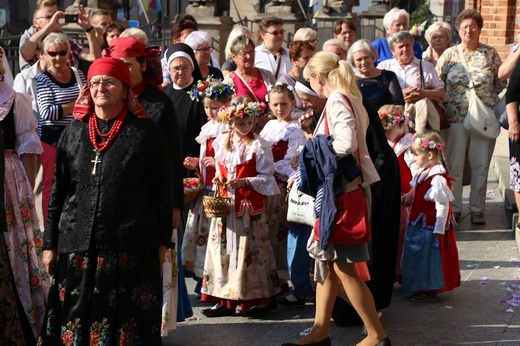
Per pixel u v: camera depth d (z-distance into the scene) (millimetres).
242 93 10688
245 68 10844
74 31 17875
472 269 10102
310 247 7426
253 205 8469
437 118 11734
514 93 10516
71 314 6703
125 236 6598
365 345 7422
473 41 12477
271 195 8523
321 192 7262
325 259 7312
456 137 12352
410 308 8867
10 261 7523
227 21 21844
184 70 9836
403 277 9062
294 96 9375
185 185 8586
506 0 16219
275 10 23359
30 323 7621
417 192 8984
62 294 6777
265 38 12797
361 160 7363
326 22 25234
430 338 7980
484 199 12320
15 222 7613
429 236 8875
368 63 10672
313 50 10789
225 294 8484
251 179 8422
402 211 9336
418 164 9031
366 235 7188
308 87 7777
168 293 7625
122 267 6656
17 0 29766
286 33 23219
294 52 10773
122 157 6641
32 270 7688
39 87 10102
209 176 8898
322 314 7555
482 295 9203
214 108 9055
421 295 9047
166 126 7324
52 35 10094
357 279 7367
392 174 8070
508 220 12422
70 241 6676
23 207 7680
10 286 7164
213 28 21469
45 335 6859
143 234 6656
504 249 10930
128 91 6754
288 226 9023
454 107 12414
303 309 8914
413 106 11609
